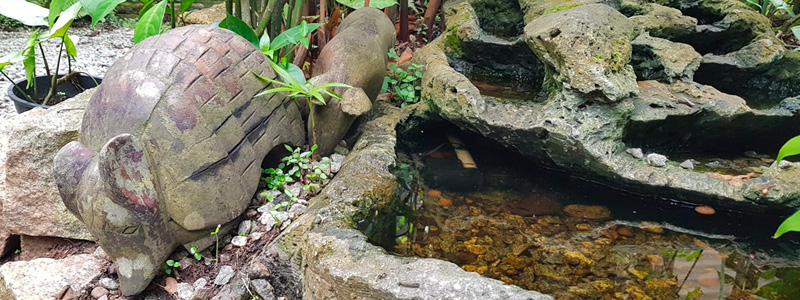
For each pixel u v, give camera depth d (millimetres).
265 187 2270
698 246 2176
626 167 2330
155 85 1881
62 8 2455
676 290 1913
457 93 2590
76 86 3266
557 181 2613
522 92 3115
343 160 2475
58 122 2195
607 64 2354
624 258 2082
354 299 1646
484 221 2283
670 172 2320
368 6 3146
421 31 4250
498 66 3455
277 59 2643
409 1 4645
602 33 2459
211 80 1979
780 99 3074
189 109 1886
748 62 3045
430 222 2256
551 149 2467
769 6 4383
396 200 2314
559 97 2436
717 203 2273
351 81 2492
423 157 2805
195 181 1878
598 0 3225
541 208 2389
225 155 1967
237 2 2729
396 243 2090
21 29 6363
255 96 2119
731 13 3221
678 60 2723
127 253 1790
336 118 2365
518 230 2230
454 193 2482
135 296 1879
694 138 2666
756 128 2643
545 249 2117
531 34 2596
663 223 2311
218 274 1935
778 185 2148
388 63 3352
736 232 2266
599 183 2514
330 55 2572
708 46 3342
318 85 2355
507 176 2652
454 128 2988
